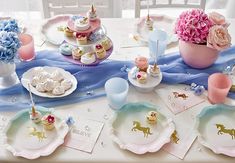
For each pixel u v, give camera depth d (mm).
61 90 1191
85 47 1319
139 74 1198
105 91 1193
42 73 1233
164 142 1024
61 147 1034
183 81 1243
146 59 1241
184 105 1166
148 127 1090
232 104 1161
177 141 1046
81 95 1211
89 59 1280
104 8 1896
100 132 1077
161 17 1577
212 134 1066
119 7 2035
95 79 1261
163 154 1014
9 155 1016
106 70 1281
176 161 997
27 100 1185
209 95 1174
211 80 1178
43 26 1502
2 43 1143
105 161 1001
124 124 1102
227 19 1562
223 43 1165
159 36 1322
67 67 1291
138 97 1204
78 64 1299
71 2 1920
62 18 1560
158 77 1220
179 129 1084
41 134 1069
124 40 1450
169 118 1096
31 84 1220
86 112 1149
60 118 1110
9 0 2055
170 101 1180
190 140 1048
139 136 1062
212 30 1171
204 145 1020
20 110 1153
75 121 1111
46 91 1203
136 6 1771
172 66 1293
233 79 1248
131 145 1025
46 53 1360
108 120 1097
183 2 2109
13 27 1260
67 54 1328
